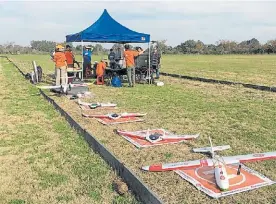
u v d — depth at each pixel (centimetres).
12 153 602
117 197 430
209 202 411
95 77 1917
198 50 8931
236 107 1033
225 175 457
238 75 2302
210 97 1243
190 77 1977
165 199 419
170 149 617
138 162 548
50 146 638
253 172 498
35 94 1319
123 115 880
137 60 1702
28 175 502
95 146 618
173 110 986
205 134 718
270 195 430
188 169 506
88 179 485
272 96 1269
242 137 693
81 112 960
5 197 433
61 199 428
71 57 1758
